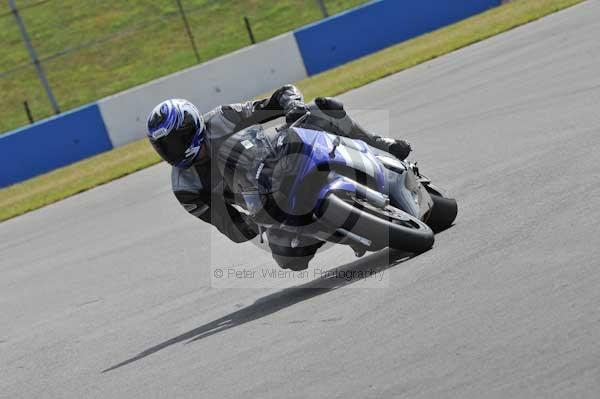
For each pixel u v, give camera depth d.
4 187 76.50
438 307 17.27
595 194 21.61
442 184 29.73
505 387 12.80
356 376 14.99
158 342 22.47
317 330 18.50
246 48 80.50
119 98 79.12
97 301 30.11
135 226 42.53
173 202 46.28
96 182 61.16
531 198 23.61
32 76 102.25
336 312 19.33
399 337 16.28
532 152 29.47
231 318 22.41
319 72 82.06
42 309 31.58
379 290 19.84
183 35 102.06
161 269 31.84
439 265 20.16
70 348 24.97
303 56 81.62
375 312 18.30
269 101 22.06
